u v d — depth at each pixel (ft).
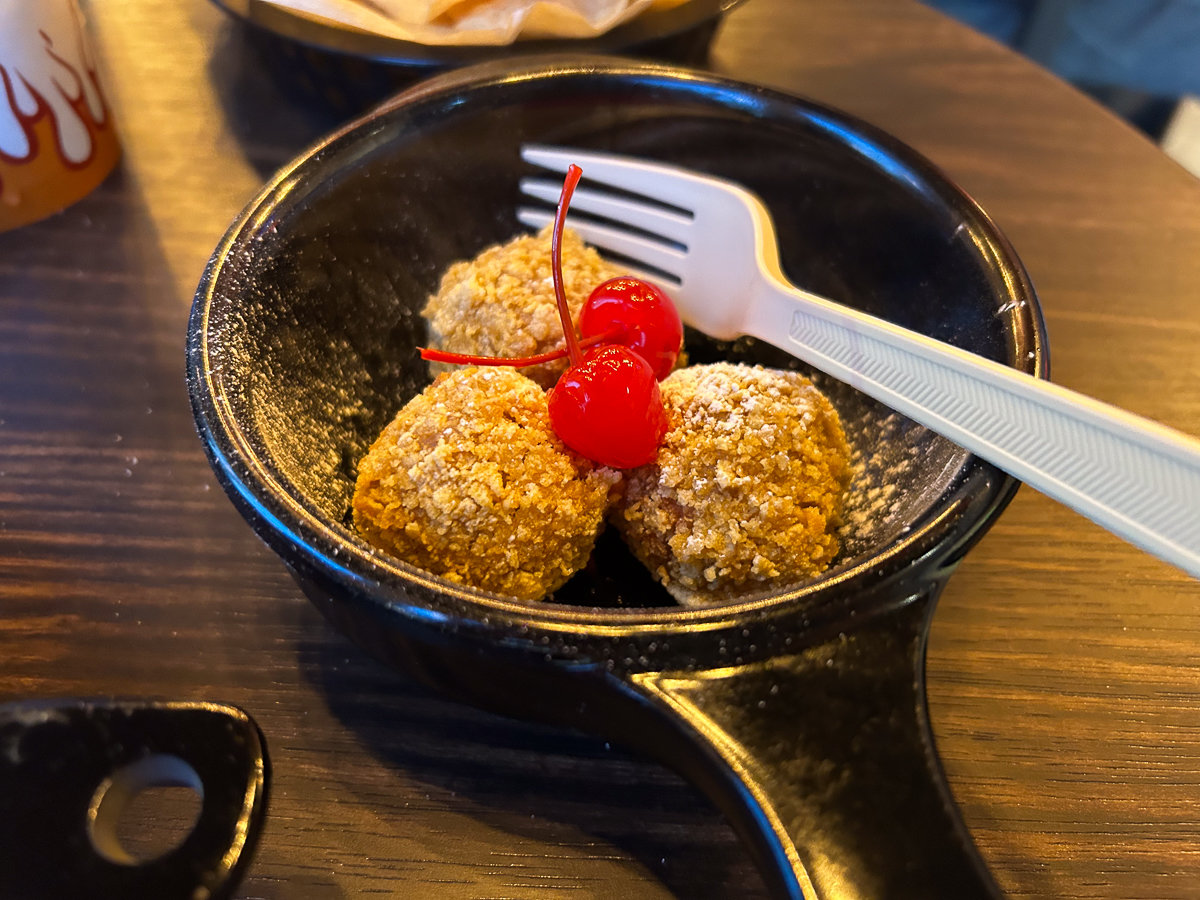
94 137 0.76
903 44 0.96
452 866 0.42
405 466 0.47
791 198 0.64
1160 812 0.45
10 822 0.30
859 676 0.36
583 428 0.47
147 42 0.93
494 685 0.39
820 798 0.33
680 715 0.34
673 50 0.80
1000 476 0.41
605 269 0.61
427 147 0.59
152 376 0.64
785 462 0.48
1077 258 0.74
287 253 0.51
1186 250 0.75
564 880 0.42
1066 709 0.48
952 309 0.52
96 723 0.32
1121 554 0.55
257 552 0.54
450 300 0.58
